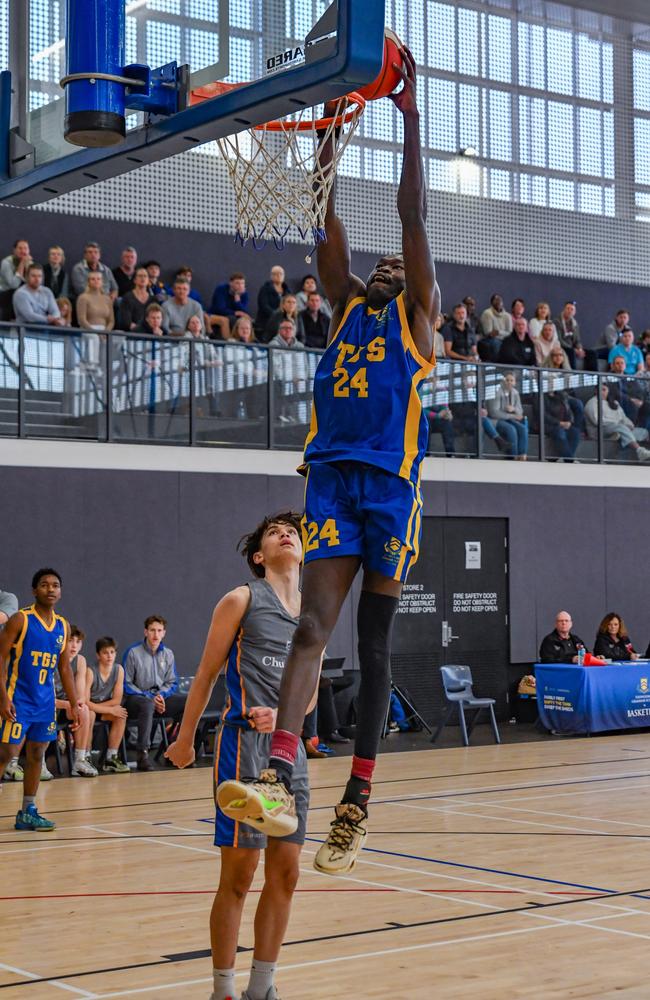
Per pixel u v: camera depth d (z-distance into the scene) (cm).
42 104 563
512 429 1612
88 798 1020
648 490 1730
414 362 325
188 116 476
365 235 1773
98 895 671
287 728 288
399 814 931
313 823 885
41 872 731
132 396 1342
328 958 544
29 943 572
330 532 311
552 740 1415
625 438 1714
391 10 1816
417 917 618
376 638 310
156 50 504
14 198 597
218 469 1393
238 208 464
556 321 1797
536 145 1953
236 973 521
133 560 1341
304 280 1557
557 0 1931
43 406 1289
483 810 948
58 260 1419
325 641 303
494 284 1884
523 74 1950
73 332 1307
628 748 1338
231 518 1401
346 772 1155
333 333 343
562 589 1652
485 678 1603
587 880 704
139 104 505
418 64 1841
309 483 322
